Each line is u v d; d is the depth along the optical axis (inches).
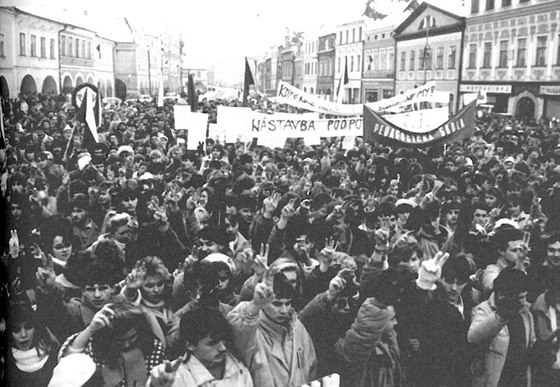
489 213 190.7
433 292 169.5
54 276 148.9
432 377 173.9
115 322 147.2
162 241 157.2
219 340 149.9
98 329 146.3
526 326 179.8
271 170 180.9
